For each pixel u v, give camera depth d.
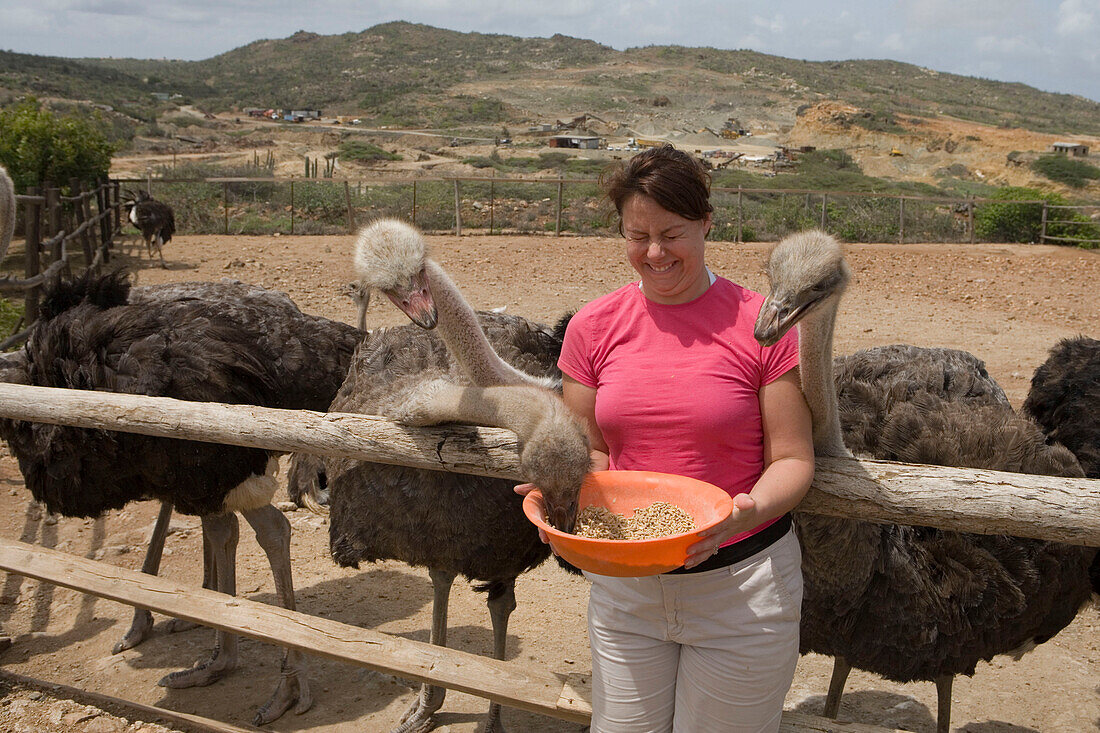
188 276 13.66
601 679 2.47
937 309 12.71
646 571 2.06
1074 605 3.52
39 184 15.92
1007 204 22.59
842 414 3.62
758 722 2.36
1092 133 152.88
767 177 48.69
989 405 3.68
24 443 3.97
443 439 2.79
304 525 5.77
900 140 76.06
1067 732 3.83
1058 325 11.74
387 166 60.00
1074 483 2.30
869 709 4.02
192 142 76.94
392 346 3.93
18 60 159.25
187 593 3.28
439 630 3.63
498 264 15.59
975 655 3.26
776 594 2.31
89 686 4.09
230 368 4.00
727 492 2.33
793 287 2.04
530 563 3.64
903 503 2.37
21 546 3.56
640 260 2.25
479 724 3.87
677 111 140.12
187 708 3.95
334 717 3.90
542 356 4.24
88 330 3.92
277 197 24.22
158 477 3.81
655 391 2.31
